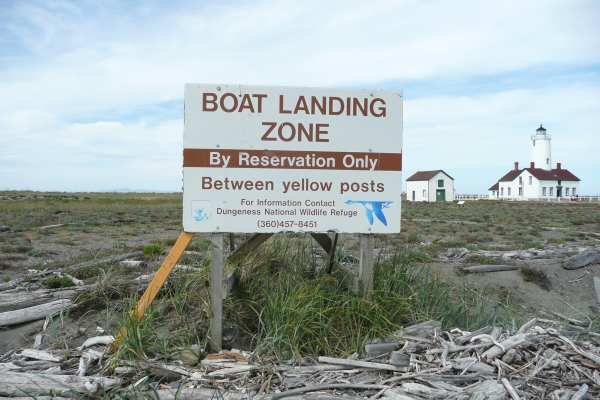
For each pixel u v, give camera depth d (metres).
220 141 4.82
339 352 4.72
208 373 4.16
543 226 24.69
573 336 6.00
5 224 21.00
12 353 4.86
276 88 4.88
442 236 18.95
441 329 4.90
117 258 9.43
